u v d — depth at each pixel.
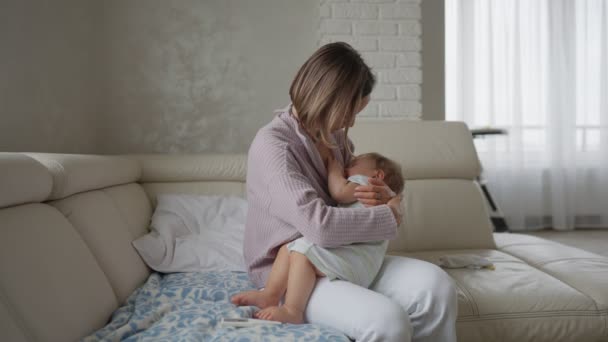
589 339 1.41
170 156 2.27
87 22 2.62
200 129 2.95
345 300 1.11
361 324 1.05
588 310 1.42
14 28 1.82
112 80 2.85
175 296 1.41
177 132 2.92
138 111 2.88
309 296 1.19
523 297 1.45
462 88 4.46
